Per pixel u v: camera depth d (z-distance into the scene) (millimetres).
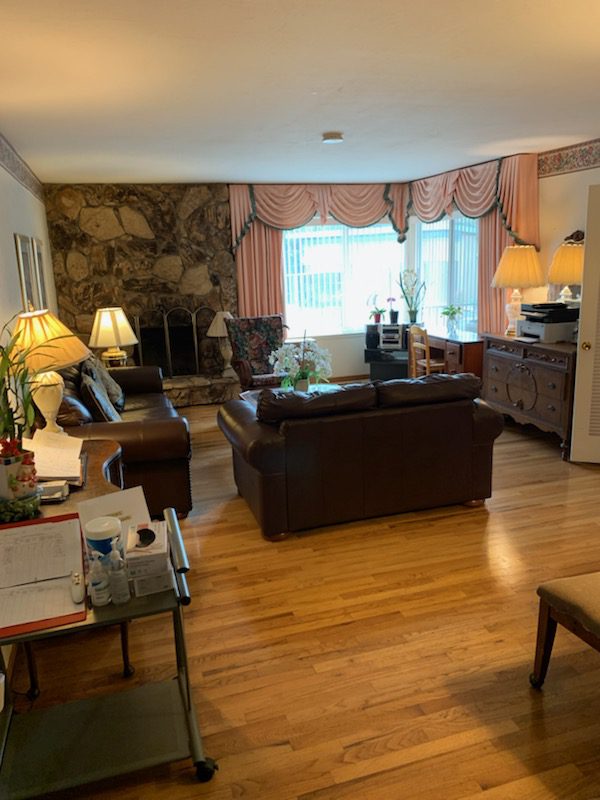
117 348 6125
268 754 1932
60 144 4160
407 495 3609
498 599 2768
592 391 4359
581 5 2088
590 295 4219
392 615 2668
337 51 2502
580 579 2080
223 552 3287
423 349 6223
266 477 3311
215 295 6922
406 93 3191
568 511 3684
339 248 7547
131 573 1615
